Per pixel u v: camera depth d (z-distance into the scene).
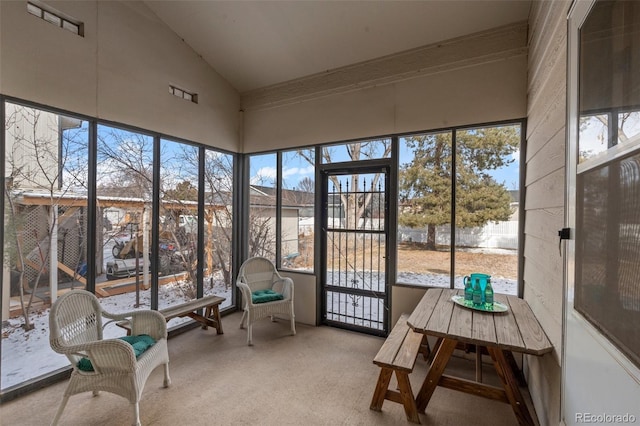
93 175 2.83
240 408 2.20
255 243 4.47
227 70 4.09
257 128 4.41
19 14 2.31
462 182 3.12
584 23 1.28
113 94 2.94
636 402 0.84
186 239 3.76
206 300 3.64
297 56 3.66
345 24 3.12
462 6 2.75
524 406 1.96
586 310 1.22
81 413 2.13
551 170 1.83
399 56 3.40
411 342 2.36
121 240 3.08
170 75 3.50
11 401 2.27
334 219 3.92
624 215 0.93
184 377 2.62
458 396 2.38
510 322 2.07
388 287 3.51
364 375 2.67
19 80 2.32
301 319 4.06
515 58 2.84
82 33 2.71
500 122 2.91
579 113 1.33
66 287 2.66
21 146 2.39
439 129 3.20
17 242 2.38
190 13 3.27
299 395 2.37
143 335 2.40
